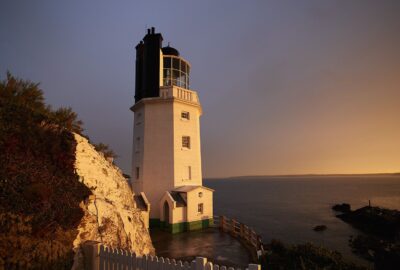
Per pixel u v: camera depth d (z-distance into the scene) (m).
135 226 13.11
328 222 50.53
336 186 196.88
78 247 7.80
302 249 11.20
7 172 7.27
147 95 28.55
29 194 7.11
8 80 10.91
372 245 30.95
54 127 9.75
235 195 121.19
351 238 36.09
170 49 31.27
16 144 7.97
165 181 26.73
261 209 68.62
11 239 6.29
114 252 7.33
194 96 29.94
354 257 28.34
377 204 81.00
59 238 7.31
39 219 7.01
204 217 26.30
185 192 25.27
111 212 10.53
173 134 27.27
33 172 7.92
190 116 28.97
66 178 8.99
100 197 10.64
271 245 12.78
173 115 27.56
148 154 27.41
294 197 107.75
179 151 27.47
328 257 10.50
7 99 10.01
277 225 46.12
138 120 29.70
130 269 6.93
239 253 17.27
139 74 31.00
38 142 8.68
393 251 26.16
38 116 9.55
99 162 12.14
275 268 10.48
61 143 9.52
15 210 6.70
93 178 11.09
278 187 197.00
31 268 6.45
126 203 13.73
